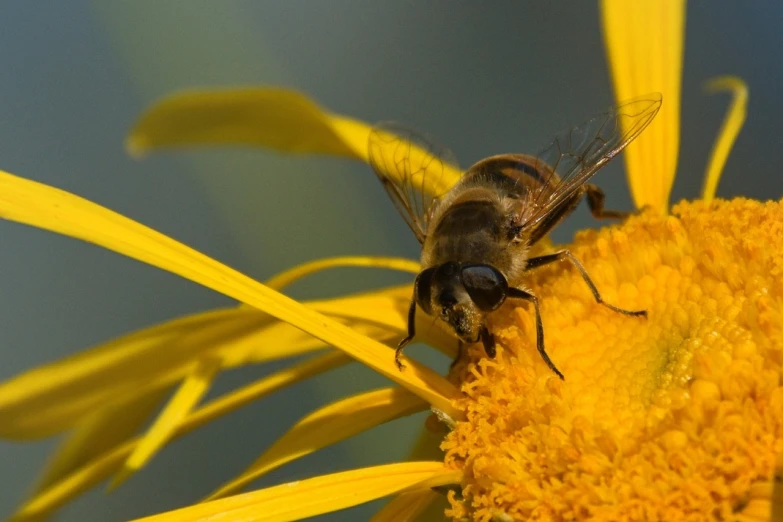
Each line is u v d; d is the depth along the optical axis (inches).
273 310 5.0
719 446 4.8
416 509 5.1
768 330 4.9
